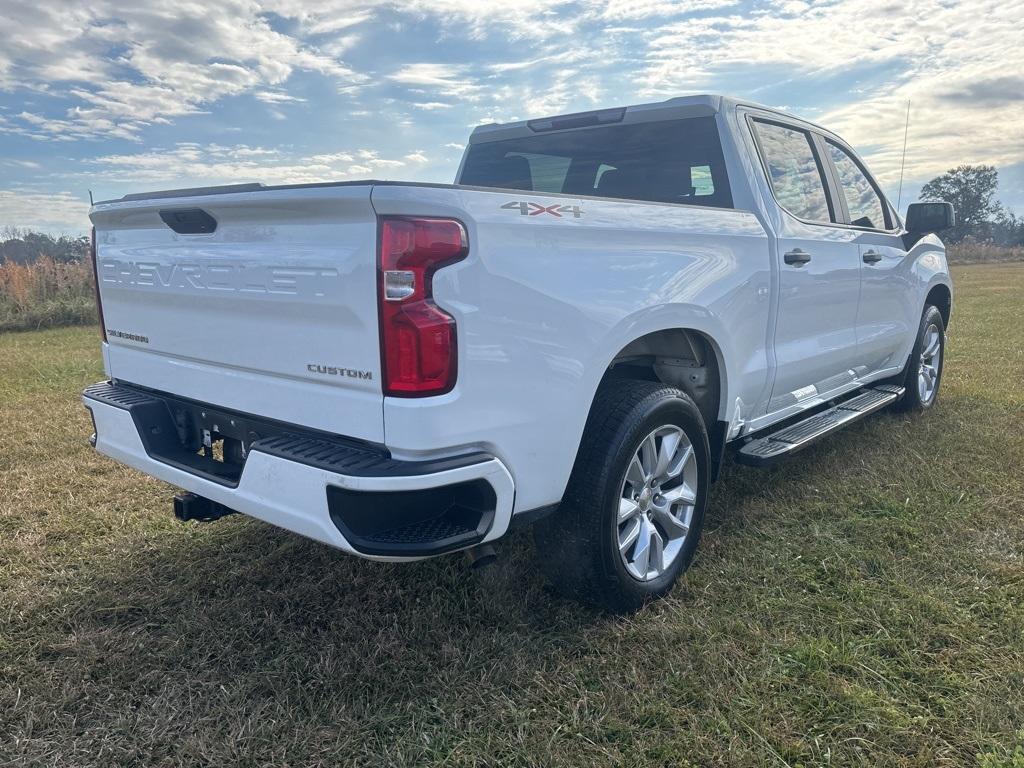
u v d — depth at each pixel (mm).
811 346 4102
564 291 2488
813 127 4398
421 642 2766
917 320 5469
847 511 3873
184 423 3008
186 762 2193
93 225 3316
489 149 4438
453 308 2180
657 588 2996
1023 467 4477
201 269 2682
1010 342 9594
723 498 4098
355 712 2385
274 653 2730
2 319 12742
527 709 2383
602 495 2701
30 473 4668
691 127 3652
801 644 2680
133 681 2568
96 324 13398
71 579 3297
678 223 3014
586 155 4000
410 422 2150
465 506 2395
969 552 3391
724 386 3357
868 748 2207
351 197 2109
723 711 2365
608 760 2166
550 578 2879
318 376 2354
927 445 4930
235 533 3758
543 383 2441
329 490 2186
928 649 2672
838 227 4344
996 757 2143
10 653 2732
